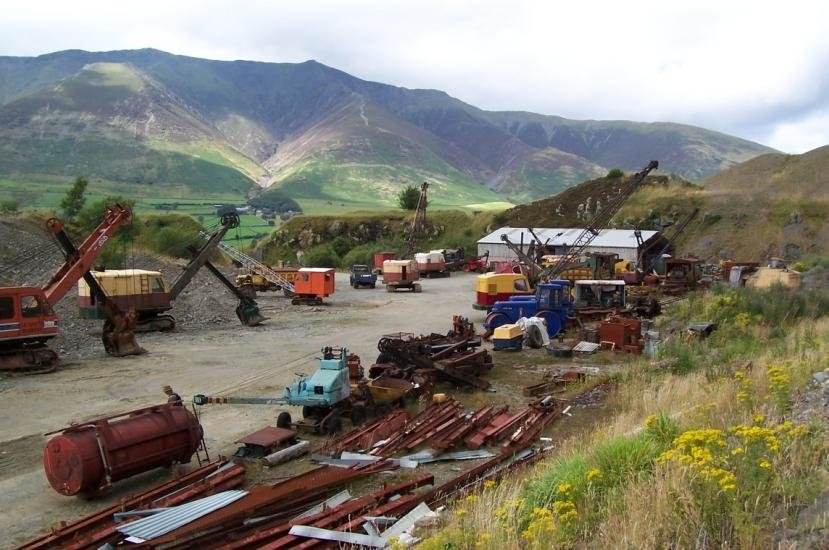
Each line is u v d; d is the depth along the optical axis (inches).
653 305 1408.7
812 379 452.4
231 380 882.8
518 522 305.4
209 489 452.1
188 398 784.3
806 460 285.9
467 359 833.5
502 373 895.7
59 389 831.1
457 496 420.8
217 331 1322.6
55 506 467.8
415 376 756.6
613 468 344.2
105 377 901.8
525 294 1486.2
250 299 1408.7
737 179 3417.8
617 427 500.7
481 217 3745.1
